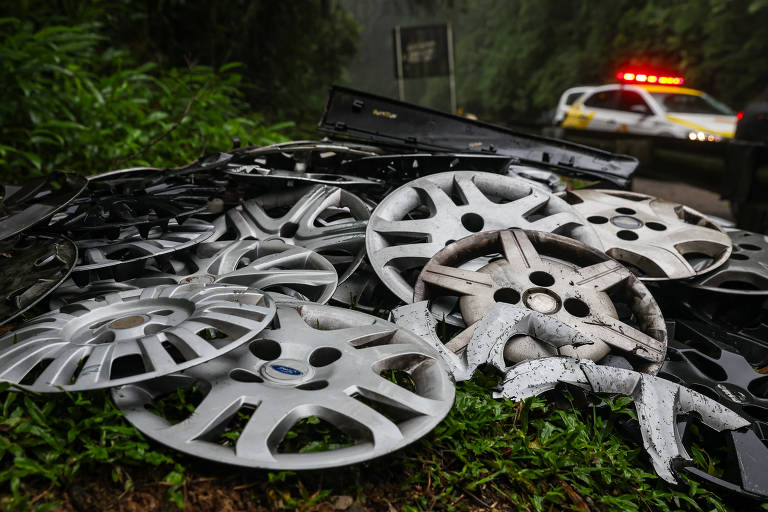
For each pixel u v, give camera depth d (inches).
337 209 102.8
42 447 51.9
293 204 103.0
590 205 111.7
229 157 106.9
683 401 68.1
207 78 234.1
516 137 136.8
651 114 365.1
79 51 213.3
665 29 646.5
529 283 80.3
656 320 78.4
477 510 56.7
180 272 85.9
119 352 54.8
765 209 168.9
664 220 106.7
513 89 1002.1
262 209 101.6
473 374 70.3
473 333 72.0
